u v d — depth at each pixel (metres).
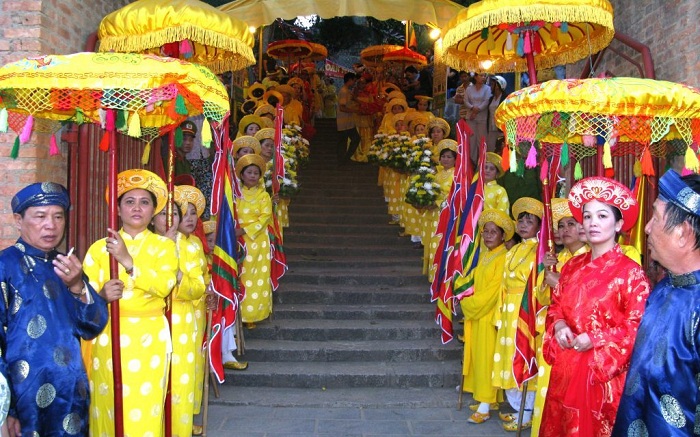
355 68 15.05
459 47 5.07
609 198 3.17
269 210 6.49
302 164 9.69
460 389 5.52
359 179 11.43
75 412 2.96
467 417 5.31
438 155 8.04
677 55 4.84
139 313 3.68
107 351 3.62
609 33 4.39
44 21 4.58
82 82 3.00
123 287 3.34
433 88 13.09
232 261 5.39
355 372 5.93
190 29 4.36
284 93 11.86
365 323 6.85
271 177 7.14
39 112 3.51
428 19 6.85
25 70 2.99
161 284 3.65
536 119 3.51
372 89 12.97
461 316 7.20
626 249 3.50
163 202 4.00
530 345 4.46
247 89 11.43
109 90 3.19
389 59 13.46
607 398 3.13
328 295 7.38
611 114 3.22
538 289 4.20
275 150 6.68
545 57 5.09
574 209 3.38
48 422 2.88
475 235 5.31
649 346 2.28
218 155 5.34
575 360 3.30
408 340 6.67
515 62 5.16
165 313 3.93
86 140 4.87
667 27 5.01
